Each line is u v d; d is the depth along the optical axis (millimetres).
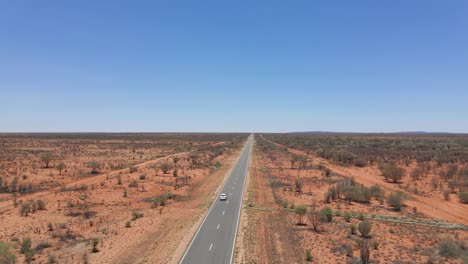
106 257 29781
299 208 41812
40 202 45750
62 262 28641
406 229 37938
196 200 53375
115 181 67125
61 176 71312
